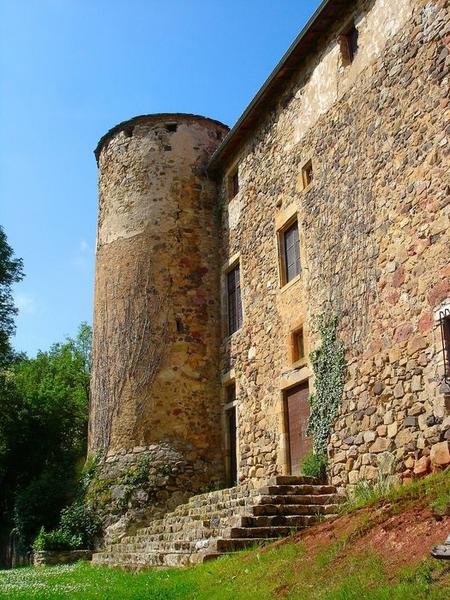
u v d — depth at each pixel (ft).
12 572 40.50
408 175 31.30
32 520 52.75
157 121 57.31
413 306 29.71
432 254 28.89
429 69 30.81
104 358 52.75
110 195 57.26
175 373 50.19
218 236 55.16
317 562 19.01
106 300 54.13
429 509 19.13
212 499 38.47
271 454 41.75
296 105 43.88
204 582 21.97
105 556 39.32
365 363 32.68
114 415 50.34
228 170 54.49
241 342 48.34
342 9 38.81
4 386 72.49
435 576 14.71
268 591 18.35
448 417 26.50
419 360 28.76
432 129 30.04
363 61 36.47
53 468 63.46
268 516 28.40
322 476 34.53
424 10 31.76
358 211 35.12
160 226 53.72
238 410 47.16
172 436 48.57
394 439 29.60
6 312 75.31
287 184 44.01
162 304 51.67
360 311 33.78
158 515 45.60
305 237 40.57
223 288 53.11
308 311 39.19
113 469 48.55
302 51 42.55
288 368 40.88
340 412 34.22
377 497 25.17
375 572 16.28
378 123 34.32
